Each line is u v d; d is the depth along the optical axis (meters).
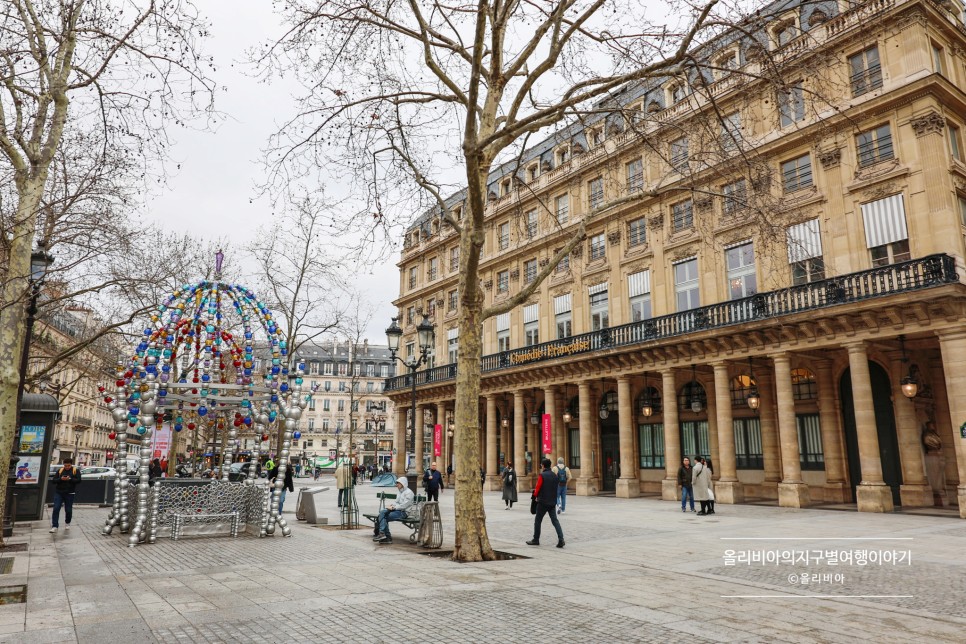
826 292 20.27
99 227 14.27
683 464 19.73
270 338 14.10
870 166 21.33
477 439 10.52
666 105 28.23
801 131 22.70
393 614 6.22
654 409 30.42
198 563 9.58
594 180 32.56
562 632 5.60
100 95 12.87
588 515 18.62
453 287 43.19
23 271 11.80
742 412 26.45
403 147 11.91
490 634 5.51
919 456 20.41
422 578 8.26
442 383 38.78
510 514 19.28
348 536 13.59
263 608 6.47
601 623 5.92
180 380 17.09
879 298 18.39
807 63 11.06
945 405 20.95
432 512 11.76
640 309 29.39
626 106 12.91
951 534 13.28
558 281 34.03
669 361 25.58
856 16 21.33
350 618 6.06
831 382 23.00
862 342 19.52
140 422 12.41
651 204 29.14
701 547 11.66
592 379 29.16
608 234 31.25
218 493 13.53
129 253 16.86
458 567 9.23
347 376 104.75
